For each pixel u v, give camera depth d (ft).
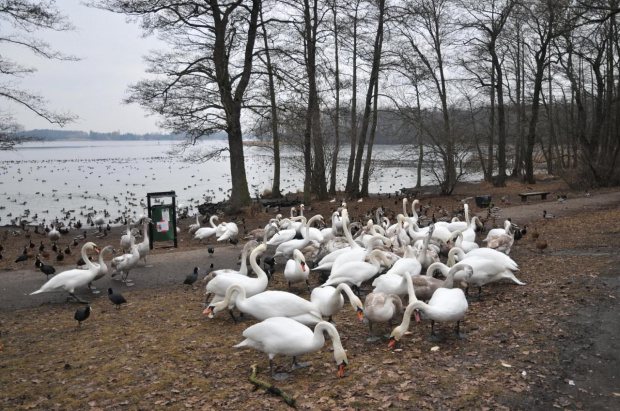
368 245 46.73
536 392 23.52
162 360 30.42
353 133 128.26
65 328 38.27
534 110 144.87
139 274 57.41
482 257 39.11
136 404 24.89
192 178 257.55
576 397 22.97
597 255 50.83
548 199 112.47
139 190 198.90
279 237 61.05
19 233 98.43
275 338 26.43
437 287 35.14
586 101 169.78
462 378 25.26
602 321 31.40
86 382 27.71
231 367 28.94
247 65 102.01
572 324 31.19
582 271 43.88
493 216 84.48
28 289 51.24
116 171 315.78
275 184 131.23
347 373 26.81
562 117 224.53
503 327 31.76
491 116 159.84
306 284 47.16
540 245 55.57
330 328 25.59
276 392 24.91
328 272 48.06
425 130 129.18
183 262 63.21
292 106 100.68
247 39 101.50
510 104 188.24
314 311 31.24
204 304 43.80
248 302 32.14
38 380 28.09
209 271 53.67
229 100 100.53
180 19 91.09
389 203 117.70
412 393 24.00
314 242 55.67
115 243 87.66
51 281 45.50
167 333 35.76
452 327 32.91
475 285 38.96
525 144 195.00
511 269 40.09
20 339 35.94
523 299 37.24
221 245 77.00
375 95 123.95
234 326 36.83
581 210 90.89
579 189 127.75
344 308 39.99
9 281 54.70
